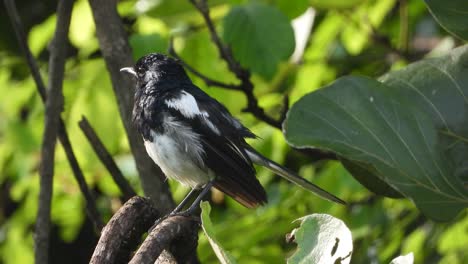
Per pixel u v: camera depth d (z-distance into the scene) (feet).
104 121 32.65
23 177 36.96
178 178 27.35
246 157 26.50
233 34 25.68
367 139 15.89
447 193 15.70
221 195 36.60
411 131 16.28
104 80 32.78
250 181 26.45
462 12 17.53
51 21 35.37
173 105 26.78
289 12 27.30
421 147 16.14
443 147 17.87
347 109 16.25
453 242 32.58
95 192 39.63
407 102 16.69
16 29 24.20
